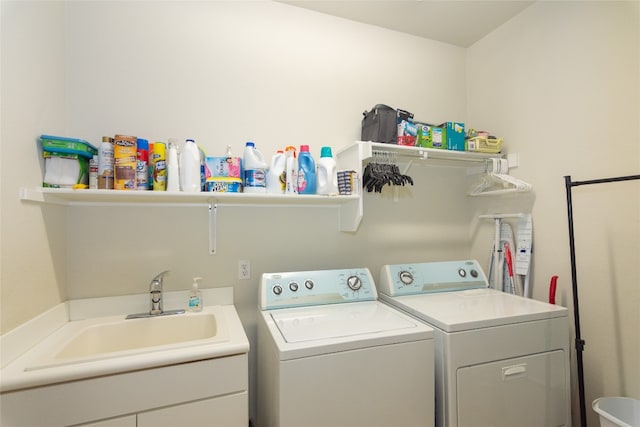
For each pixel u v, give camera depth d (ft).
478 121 7.36
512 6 6.21
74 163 4.22
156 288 4.86
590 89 5.13
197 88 5.48
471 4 6.18
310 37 6.33
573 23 5.38
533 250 6.03
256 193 4.83
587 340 5.13
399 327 4.15
